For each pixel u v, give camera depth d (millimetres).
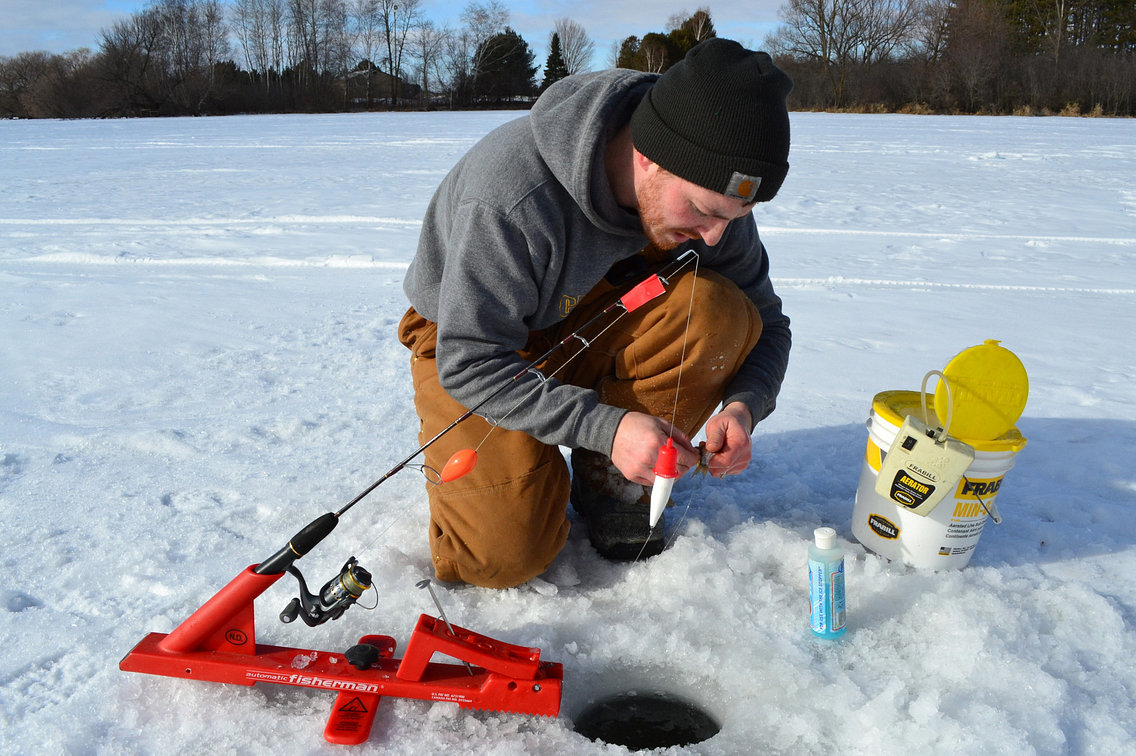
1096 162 12469
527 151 1723
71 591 1891
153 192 9141
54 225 7035
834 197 8797
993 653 1654
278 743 1460
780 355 2162
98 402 3062
